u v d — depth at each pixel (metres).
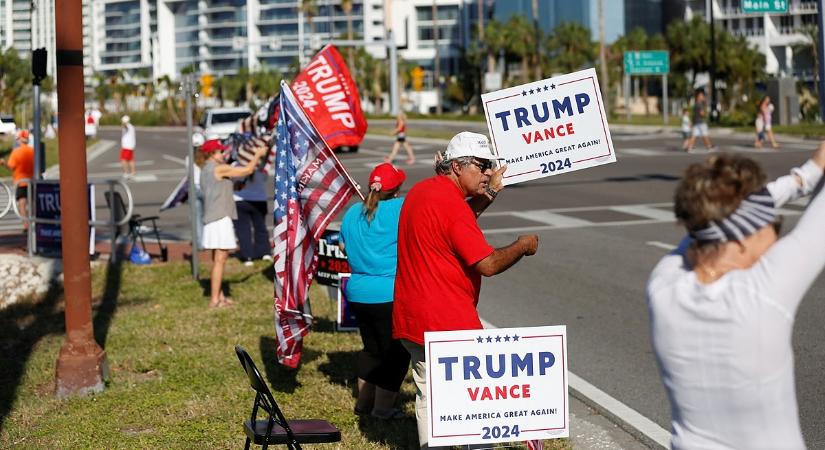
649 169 28.30
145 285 12.40
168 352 8.91
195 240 12.77
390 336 6.66
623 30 128.00
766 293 3.00
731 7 102.81
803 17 98.00
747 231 3.09
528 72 110.62
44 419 7.15
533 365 4.74
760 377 3.01
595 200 21.56
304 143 7.38
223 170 10.81
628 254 14.48
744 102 65.31
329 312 10.57
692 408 3.13
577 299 11.41
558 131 5.64
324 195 7.41
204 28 184.75
